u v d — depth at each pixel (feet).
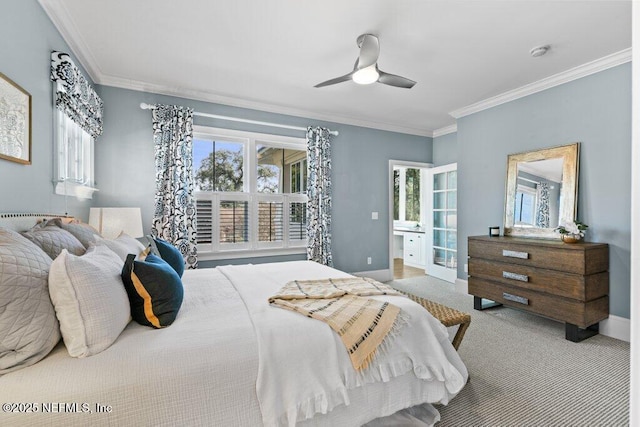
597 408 5.90
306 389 4.09
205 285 6.69
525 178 11.43
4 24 5.15
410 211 23.48
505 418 5.61
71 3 6.77
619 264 9.08
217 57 9.21
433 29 7.79
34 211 6.11
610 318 9.18
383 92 11.89
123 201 10.75
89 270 3.92
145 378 3.49
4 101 5.06
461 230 14.05
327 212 14.26
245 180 13.09
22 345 3.37
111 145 10.60
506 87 11.41
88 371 3.43
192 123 11.60
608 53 8.93
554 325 10.09
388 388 4.84
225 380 3.77
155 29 7.79
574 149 10.02
